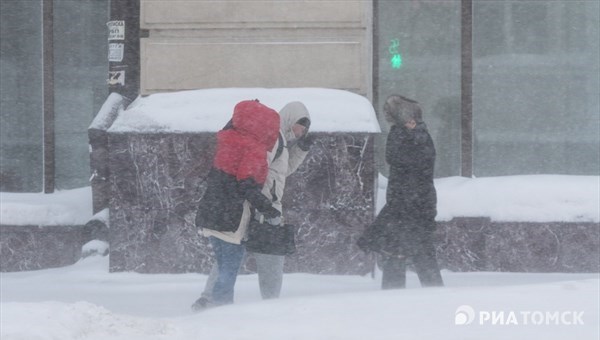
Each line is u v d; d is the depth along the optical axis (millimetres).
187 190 29234
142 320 16641
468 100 32562
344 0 30344
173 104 29969
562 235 29797
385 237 23844
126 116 29672
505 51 32906
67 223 31375
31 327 15086
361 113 29109
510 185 30750
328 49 30547
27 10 34000
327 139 28781
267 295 21734
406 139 23609
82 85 34250
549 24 32906
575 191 30219
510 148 32875
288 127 22328
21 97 34000
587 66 32812
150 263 29328
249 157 20578
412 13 33062
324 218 28812
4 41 34094
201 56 30875
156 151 29297
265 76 30719
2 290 27406
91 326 16016
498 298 18344
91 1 34312
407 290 19875
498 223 29969
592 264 29703
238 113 20938
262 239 21203
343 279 28438
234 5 30672
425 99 33000
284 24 30594
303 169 28812
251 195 20625
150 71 31016
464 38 32625
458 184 31422
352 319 16594
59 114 34125
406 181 23719
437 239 30125
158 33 31141
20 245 30969
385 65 33156
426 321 16328
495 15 32906
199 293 26609
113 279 28859
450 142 32906
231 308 18172
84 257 31266
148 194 29359
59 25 34156
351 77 30531
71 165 34156
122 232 29453
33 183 33969
